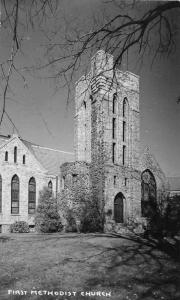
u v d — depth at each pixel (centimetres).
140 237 1617
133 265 1064
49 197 2436
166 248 1280
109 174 2545
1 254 1252
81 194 2420
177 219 1800
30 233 2173
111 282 899
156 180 2794
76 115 2833
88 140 2755
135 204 2675
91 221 2336
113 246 1393
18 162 2912
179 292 816
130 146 2850
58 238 1669
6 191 2805
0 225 2728
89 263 1115
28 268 1056
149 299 775
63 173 2575
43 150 3341
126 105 2866
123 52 646
